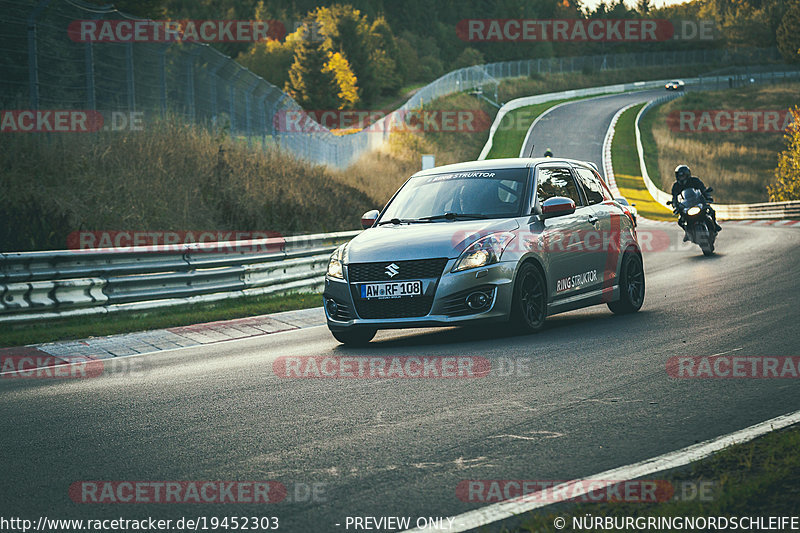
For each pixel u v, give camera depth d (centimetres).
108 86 7444
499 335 3428
